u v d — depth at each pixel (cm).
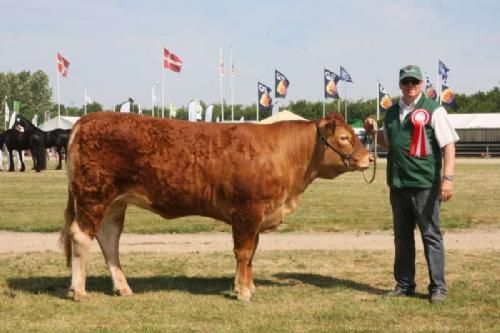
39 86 12444
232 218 818
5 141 3797
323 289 888
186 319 739
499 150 6272
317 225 1532
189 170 808
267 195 812
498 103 10075
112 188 812
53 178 3117
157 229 1466
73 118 6512
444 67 6644
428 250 820
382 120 929
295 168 841
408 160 814
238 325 714
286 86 6175
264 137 827
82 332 691
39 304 804
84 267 827
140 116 822
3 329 702
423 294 857
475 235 1395
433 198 813
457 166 4334
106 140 802
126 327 708
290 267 1037
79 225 816
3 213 1753
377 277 966
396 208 848
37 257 1123
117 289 852
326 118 838
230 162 807
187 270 1022
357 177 3322
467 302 809
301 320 733
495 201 2052
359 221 1598
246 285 832
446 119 802
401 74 817
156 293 866
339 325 713
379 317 745
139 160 806
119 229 864
